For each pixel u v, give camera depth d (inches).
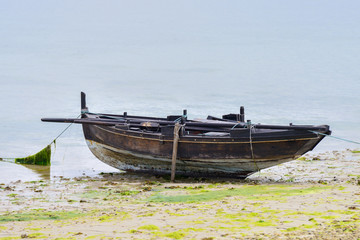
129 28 6884.8
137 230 653.9
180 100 2364.7
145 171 1198.9
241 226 656.4
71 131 1727.4
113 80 2982.3
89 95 2486.5
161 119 1302.9
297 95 2456.9
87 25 7377.0
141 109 2134.6
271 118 1957.4
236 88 2714.1
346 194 833.5
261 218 693.9
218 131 1146.7
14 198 938.7
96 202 894.4
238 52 4362.7
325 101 2293.3
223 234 620.1
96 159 1376.7
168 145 1119.0
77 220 738.2
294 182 1038.4
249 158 1059.9
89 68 3474.4
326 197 813.9
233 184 1042.7
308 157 1328.7
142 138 1148.5
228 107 2187.5
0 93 2486.5
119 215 753.0
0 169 1240.2
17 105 2207.2
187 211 759.1
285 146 1023.6
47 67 3452.3
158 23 7849.4
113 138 1201.4
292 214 706.2
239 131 1053.2
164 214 744.3
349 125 1806.1
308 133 994.1
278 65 3602.4
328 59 3850.9
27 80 2903.5
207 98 2420.0
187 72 3353.8
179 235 621.0
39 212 816.3
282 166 1222.3
